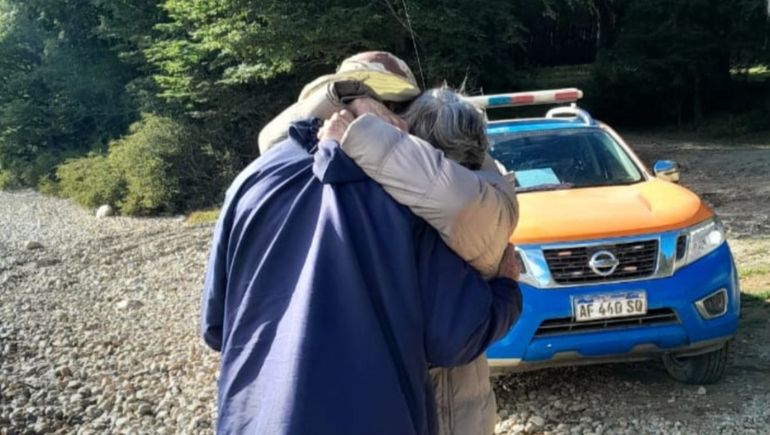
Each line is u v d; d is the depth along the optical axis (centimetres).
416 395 203
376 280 203
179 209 1970
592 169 604
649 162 1955
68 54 2898
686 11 2700
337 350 194
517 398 517
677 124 2869
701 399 500
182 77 1991
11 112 2911
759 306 711
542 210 516
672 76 2766
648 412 481
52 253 1414
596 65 3050
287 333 197
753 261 892
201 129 2058
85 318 881
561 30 3497
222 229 222
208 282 230
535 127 658
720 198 1362
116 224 1816
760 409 475
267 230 212
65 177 2444
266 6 1747
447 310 207
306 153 222
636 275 478
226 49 1761
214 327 232
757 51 2666
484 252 216
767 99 2762
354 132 207
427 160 207
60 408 565
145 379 630
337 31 1695
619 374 552
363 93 236
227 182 2000
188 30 1980
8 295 1041
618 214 504
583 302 466
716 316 482
